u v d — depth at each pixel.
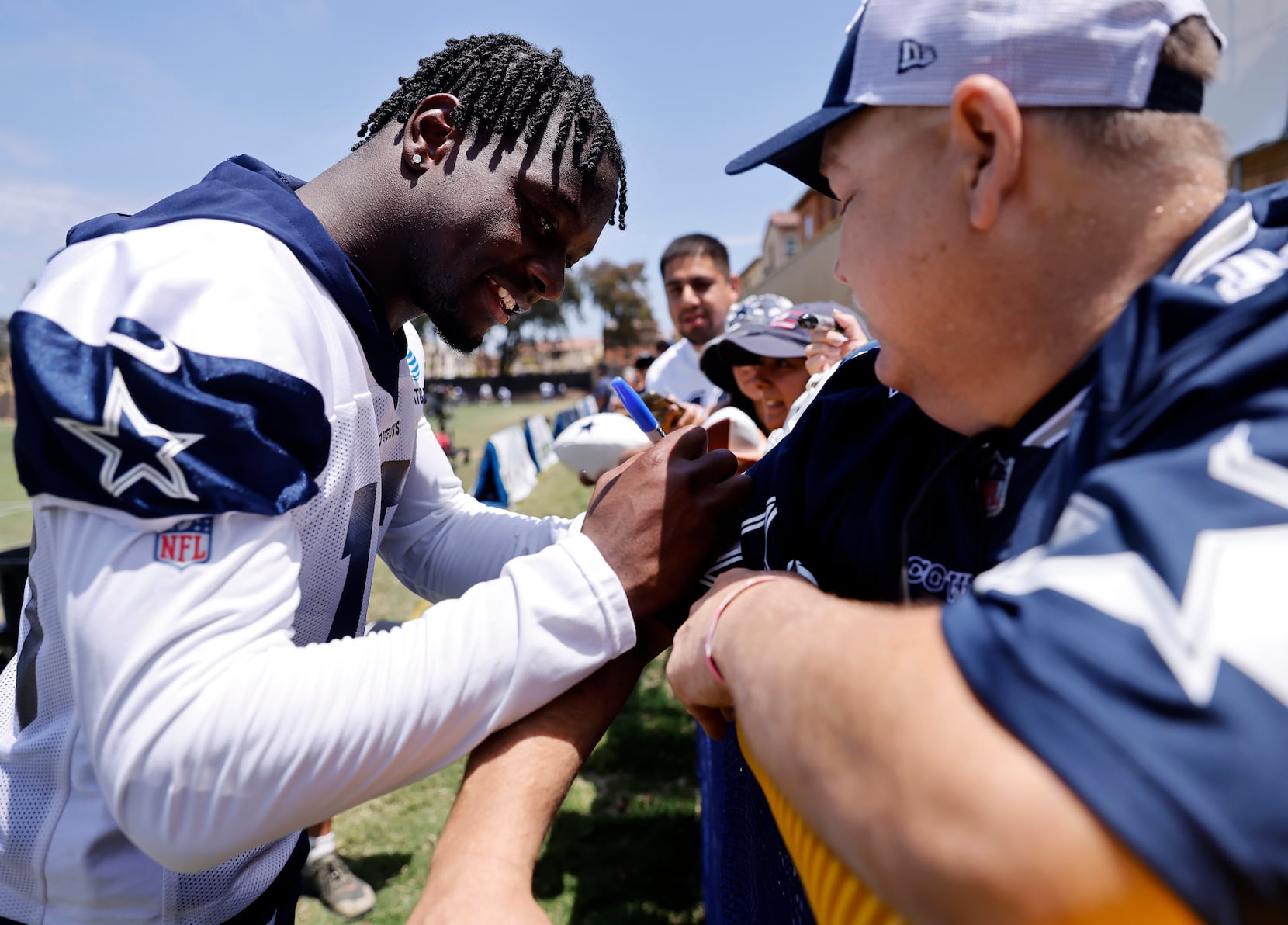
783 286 15.59
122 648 0.76
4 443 17.47
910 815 0.39
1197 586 0.37
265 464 0.85
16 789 1.00
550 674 0.86
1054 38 0.58
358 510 1.17
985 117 0.59
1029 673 0.38
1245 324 0.47
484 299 1.25
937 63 0.62
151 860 1.01
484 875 0.70
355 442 1.11
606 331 62.06
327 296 1.08
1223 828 0.32
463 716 0.83
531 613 0.86
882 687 0.43
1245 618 0.36
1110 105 0.58
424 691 0.81
